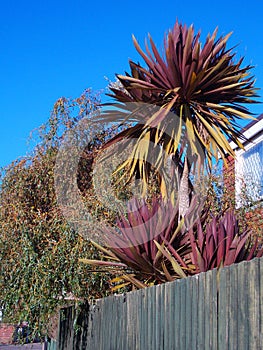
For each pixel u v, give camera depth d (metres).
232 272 4.08
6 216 9.81
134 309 6.79
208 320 4.52
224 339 4.16
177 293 5.34
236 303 3.97
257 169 12.03
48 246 8.81
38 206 10.43
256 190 10.96
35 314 8.63
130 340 6.87
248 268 3.79
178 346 5.23
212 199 10.20
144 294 6.42
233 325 4.01
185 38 7.80
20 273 8.80
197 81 7.63
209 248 6.24
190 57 7.54
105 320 8.13
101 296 8.84
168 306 5.59
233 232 6.52
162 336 5.71
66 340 9.85
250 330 3.70
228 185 10.79
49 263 8.55
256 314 3.62
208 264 6.22
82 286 8.59
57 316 10.11
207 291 4.58
